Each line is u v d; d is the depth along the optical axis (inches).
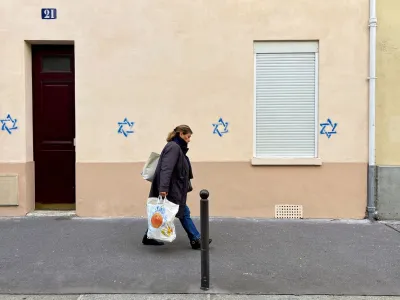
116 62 274.2
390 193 275.0
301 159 274.2
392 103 275.1
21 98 274.2
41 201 291.1
